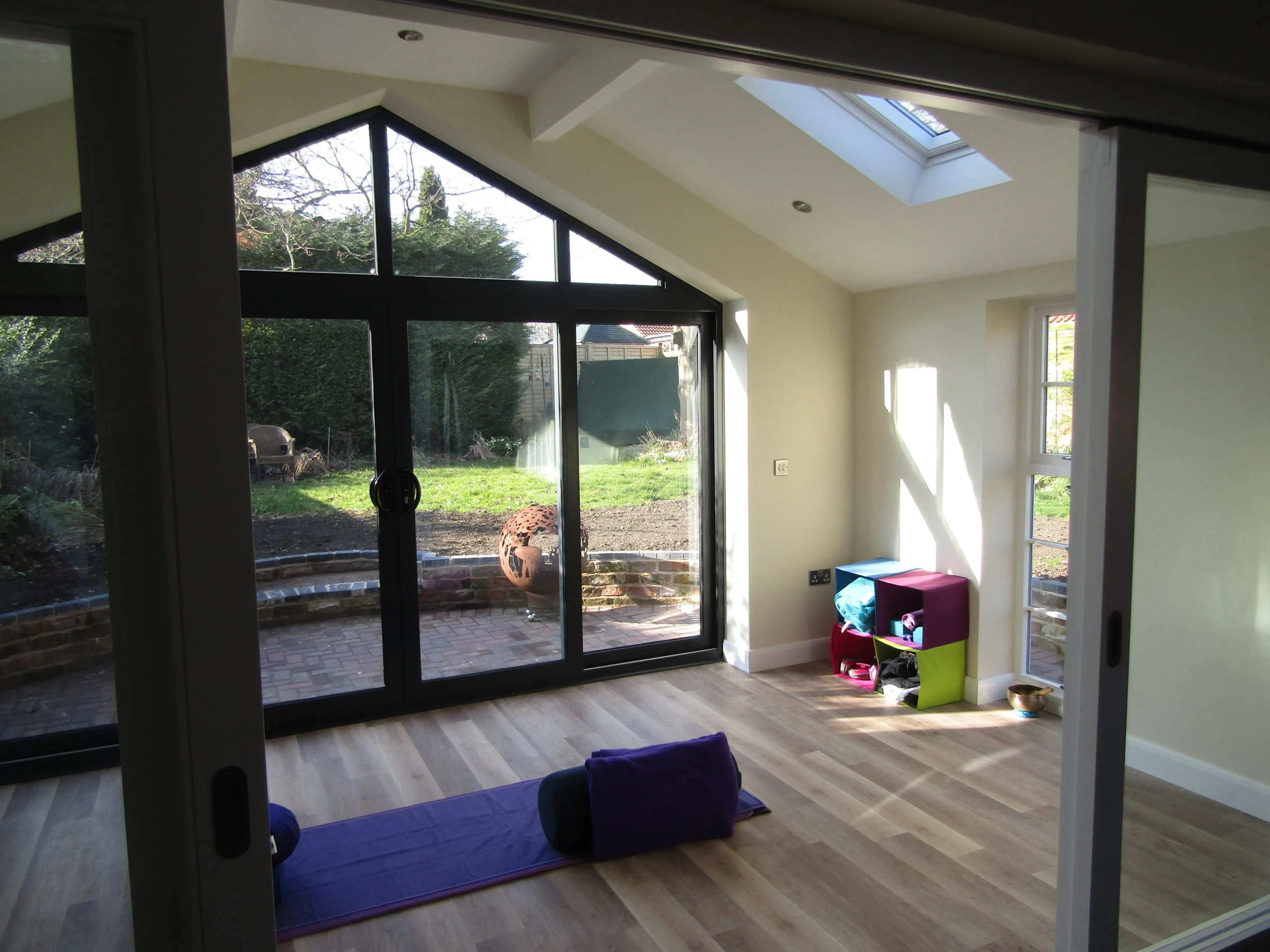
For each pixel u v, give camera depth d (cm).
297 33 327
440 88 387
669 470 494
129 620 111
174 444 105
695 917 266
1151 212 191
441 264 425
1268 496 222
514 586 459
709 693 459
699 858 300
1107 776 189
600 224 442
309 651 418
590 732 409
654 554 493
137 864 114
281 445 405
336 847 309
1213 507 213
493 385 444
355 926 265
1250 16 177
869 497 502
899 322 472
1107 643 186
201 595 108
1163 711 210
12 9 98
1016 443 436
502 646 458
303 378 406
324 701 418
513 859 301
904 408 473
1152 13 166
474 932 261
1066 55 164
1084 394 187
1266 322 215
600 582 480
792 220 438
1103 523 183
